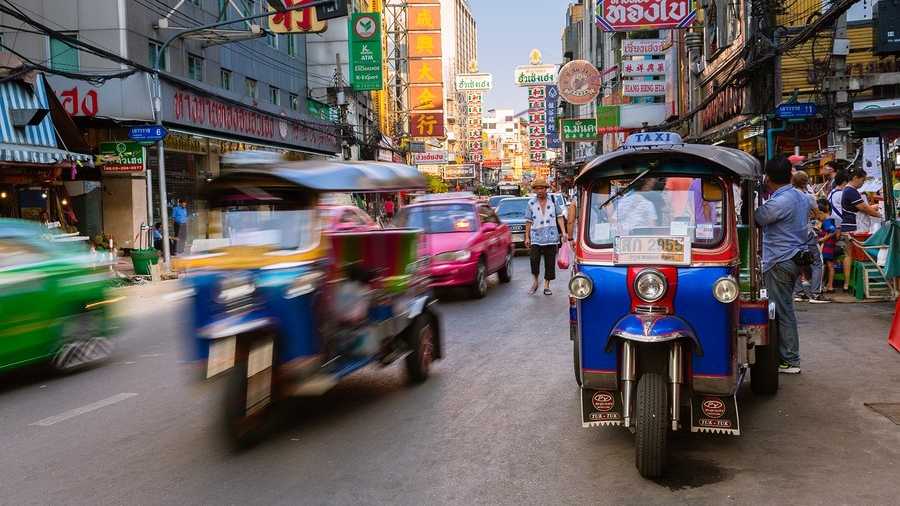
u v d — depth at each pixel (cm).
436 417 604
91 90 2211
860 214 1209
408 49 5297
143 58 2341
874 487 434
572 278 505
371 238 648
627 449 514
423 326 738
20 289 759
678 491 436
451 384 718
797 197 675
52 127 1852
